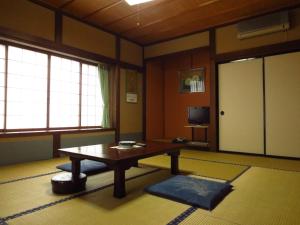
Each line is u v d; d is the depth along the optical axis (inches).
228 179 102.0
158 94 250.2
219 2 150.5
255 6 155.3
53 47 154.1
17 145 137.8
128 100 216.4
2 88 137.1
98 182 97.8
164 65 255.6
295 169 122.3
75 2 150.1
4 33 129.5
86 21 177.3
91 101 191.6
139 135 227.5
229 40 178.1
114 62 201.3
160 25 186.9
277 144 159.8
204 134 224.1
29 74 150.1
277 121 160.2
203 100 226.4
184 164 135.1
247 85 173.2
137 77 227.3
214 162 141.3
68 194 82.6
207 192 78.7
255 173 113.4
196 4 153.4
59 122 167.9
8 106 139.9
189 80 236.2
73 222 61.2
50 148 154.4
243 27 167.2
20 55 145.7
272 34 159.6
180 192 79.1
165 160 148.9
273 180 100.9
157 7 157.3
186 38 204.1
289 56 156.2
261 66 167.3
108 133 196.4
